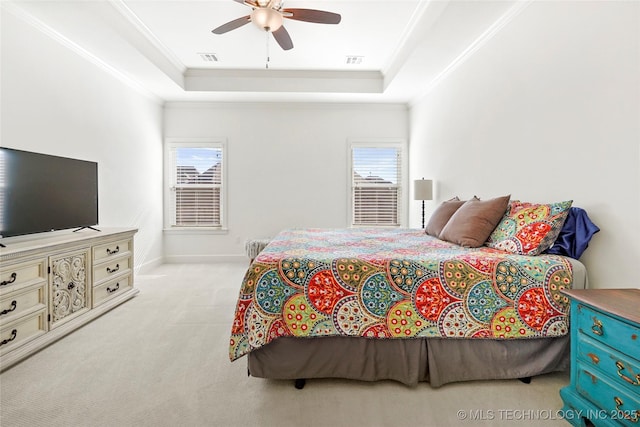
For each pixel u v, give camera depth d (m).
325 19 2.57
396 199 5.09
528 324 1.59
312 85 4.43
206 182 4.96
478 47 2.98
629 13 1.59
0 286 1.78
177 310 2.78
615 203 1.68
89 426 1.35
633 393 1.10
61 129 2.89
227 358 1.93
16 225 2.16
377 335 1.57
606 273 1.73
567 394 1.37
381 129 5.02
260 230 4.99
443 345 1.62
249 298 1.56
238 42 3.52
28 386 1.62
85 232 2.79
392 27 3.19
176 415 1.42
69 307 2.30
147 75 3.80
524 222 1.96
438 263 1.64
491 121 2.80
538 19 2.22
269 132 4.95
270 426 1.36
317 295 1.58
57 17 2.56
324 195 5.02
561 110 2.03
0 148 2.06
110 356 1.95
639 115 1.55
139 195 4.21
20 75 2.48
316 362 1.61
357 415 1.43
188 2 2.77
